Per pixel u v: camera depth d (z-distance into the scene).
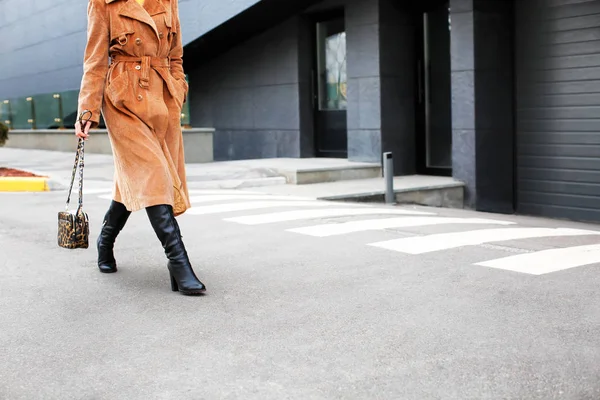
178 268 5.13
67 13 22.94
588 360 3.75
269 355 3.96
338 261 6.14
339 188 12.89
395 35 15.20
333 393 3.43
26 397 3.47
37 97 22.84
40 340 4.28
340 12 16.36
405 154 15.48
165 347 4.12
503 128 14.25
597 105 13.19
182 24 17.61
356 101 15.56
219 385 3.56
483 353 3.89
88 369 3.81
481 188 14.02
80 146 5.14
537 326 4.32
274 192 12.16
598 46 13.09
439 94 15.23
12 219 8.80
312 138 17.23
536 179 14.19
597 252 6.34
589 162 13.38
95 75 5.02
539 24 13.87
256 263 6.13
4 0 26.89
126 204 5.09
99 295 5.21
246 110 18.41
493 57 13.98
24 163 16.41
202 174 13.54
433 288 5.21
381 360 3.84
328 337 4.22
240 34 17.62
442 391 3.41
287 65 17.16
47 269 6.05
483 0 13.74
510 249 6.55
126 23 5.00
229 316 4.66
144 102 5.02
